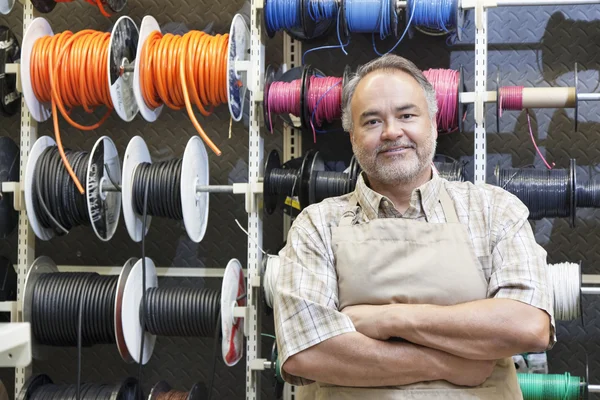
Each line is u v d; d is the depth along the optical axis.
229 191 3.12
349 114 2.17
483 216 1.96
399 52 3.38
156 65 3.06
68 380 3.56
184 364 3.52
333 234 1.99
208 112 3.41
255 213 3.15
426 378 1.79
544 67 3.30
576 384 2.85
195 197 3.12
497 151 3.32
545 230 3.30
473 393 1.80
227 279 3.02
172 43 3.08
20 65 3.11
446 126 3.03
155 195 3.08
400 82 2.00
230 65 3.04
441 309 1.77
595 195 2.90
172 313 3.07
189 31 3.47
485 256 1.92
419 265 1.89
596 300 3.25
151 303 3.08
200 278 3.53
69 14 3.59
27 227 3.24
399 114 1.99
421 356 1.77
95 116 3.59
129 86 3.22
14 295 3.37
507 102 2.91
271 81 3.12
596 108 3.26
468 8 2.99
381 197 2.03
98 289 3.13
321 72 3.31
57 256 3.60
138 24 3.56
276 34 3.45
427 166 2.04
